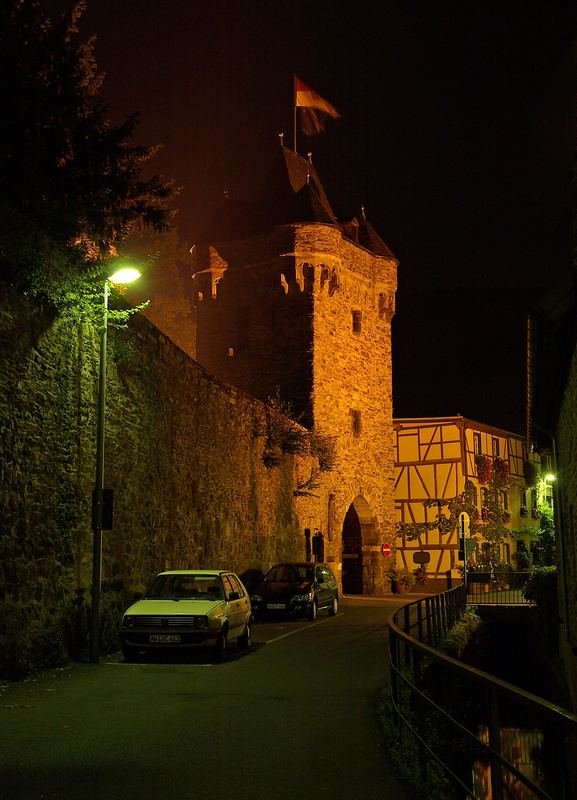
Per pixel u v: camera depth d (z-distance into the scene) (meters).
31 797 5.98
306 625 21.70
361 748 7.66
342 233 38.16
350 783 6.46
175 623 13.74
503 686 4.24
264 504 28.25
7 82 13.90
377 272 40.75
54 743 7.79
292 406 36.12
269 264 37.34
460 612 24.89
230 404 25.28
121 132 15.12
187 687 11.27
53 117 14.62
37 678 11.86
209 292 38.78
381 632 19.67
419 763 6.77
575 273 11.09
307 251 36.41
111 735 8.15
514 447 49.41
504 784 4.44
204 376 23.14
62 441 14.19
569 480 14.61
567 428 14.89
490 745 4.52
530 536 45.72
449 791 6.38
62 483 14.09
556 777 3.64
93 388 15.63
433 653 6.15
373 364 40.16
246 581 25.81
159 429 19.55
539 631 24.33
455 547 41.81
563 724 3.33
